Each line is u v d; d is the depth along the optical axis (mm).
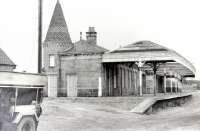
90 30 44688
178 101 35594
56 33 40812
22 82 12836
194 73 56188
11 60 38969
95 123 19000
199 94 52344
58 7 42750
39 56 18969
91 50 37812
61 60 38812
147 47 35406
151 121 19859
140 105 28047
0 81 11992
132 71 46812
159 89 62281
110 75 38844
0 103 12305
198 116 21859
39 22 19234
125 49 36094
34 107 13250
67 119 20188
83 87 37281
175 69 50562
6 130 12312
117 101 30312
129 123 19156
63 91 38250
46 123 18281
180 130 15508
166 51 34656
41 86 13859
